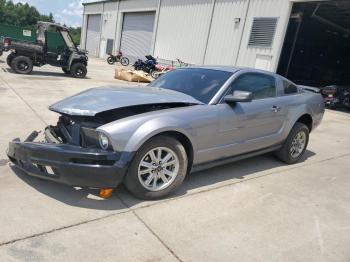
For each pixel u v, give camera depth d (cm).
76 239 291
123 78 1653
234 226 338
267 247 308
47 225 306
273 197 414
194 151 391
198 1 2088
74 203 347
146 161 359
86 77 1600
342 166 572
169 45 2391
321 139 775
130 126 339
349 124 1048
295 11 1683
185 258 282
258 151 487
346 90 1441
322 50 3011
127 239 299
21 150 354
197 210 361
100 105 356
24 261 258
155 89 436
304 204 404
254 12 1703
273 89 506
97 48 3778
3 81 1138
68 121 391
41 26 1469
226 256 290
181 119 371
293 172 513
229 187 428
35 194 357
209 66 498
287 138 529
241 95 405
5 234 287
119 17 3198
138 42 2916
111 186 338
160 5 2495
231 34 1842
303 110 537
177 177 379
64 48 1485
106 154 327
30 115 700
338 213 389
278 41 1593
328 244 322
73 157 323
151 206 359
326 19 2222
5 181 379
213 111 404
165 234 312
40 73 1526
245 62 1762
